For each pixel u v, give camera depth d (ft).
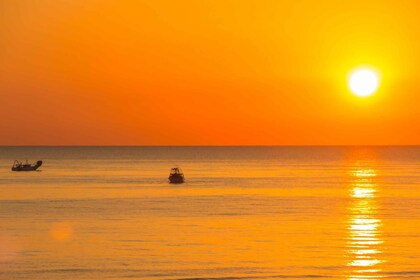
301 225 499.10
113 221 515.91
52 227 483.10
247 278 336.90
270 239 434.71
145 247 406.00
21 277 338.34
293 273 345.72
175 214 563.07
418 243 422.82
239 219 532.32
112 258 376.68
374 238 440.86
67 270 351.05
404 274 344.28
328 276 340.80
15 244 415.23
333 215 562.25
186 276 339.77
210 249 401.08
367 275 342.64
